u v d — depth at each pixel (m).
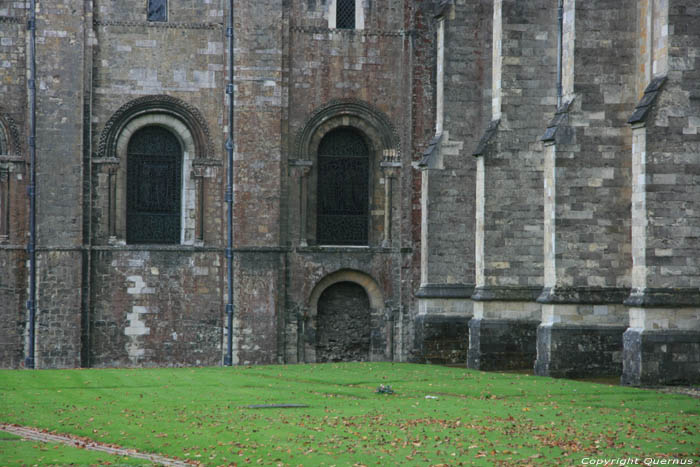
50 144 60.78
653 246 44.81
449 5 60.19
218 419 35.34
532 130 55.28
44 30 60.78
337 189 64.31
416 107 63.94
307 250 63.34
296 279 63.31
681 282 44.97
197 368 54.38
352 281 64.00
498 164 55.09
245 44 62.59
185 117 62.44
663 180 44.88
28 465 28.14
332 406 38.69
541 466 27.48
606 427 33.22
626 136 49.66
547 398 41.16
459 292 60.56
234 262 62.34
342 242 64.44
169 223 62.81
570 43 49.56
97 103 61.62
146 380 47.41
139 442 31.34
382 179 64.31
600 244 49.75
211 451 29.84
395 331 64.06
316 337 63.62
